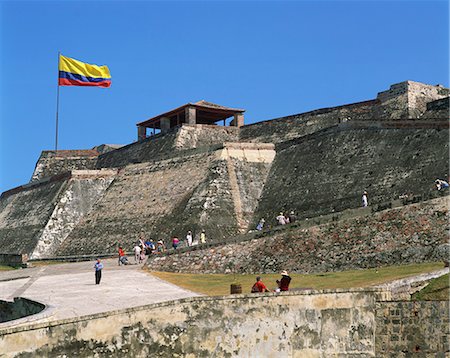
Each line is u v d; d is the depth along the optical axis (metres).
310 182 51.91
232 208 54.38
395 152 47.03
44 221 66.50
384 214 34.59
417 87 60.28
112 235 60.91
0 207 83.06
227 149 58.78
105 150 91.75
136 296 30.91
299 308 24.22
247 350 23.64
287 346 23.94
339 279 30.94
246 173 57.31
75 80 64.38
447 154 42.59
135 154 75.19
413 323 23.77
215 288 32.81
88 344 21.64
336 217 36.47
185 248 41.84
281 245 37.66
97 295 31.62
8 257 56.62
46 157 86.56
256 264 37.84
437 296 24.38
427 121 46.06
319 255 35.59
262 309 23.95
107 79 65.50
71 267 47.34
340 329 24.30
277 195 54.16
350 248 34.72
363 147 50.12
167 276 38.62
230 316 23.69
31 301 29.19
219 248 40.31
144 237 57.16
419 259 31.88
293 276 34.62
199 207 54.06
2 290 35.66
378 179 46.31
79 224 66.19
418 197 33.78
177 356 22.95
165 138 71.19
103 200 67.56
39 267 49.66
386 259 32.97
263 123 69.38
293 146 57.88
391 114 59.47
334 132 53.81
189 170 60.94
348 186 48.22
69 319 21.42
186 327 23.20
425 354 23.45
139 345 22.48
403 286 25.25
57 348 21.09
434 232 32.12
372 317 24.36
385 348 24.02
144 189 64.06
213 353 23.34
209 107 71.81
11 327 20.73
